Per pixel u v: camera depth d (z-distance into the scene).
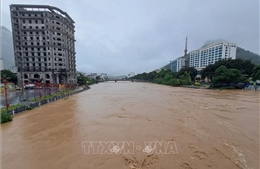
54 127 17.12
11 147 12.49
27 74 74.31
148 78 145.00
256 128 16.05
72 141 13.42
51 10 77.31
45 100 30.50
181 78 82.50
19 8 73.56
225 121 18.39
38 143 13.17
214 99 34.44
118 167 9.64
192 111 23.45
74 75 95.00
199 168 9.37
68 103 31.81
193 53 150.12
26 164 10.18
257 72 51.94
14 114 22.09
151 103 30.39
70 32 91.12
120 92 52.75
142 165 9.79
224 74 56.62
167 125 17.11
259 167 9.44
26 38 74.75
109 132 15.28
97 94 47.50
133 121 18.75
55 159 10.69
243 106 26.77
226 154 10.94
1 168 9.77
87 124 17.97
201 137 13.81
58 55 78.62
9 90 49.56
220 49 115.44
